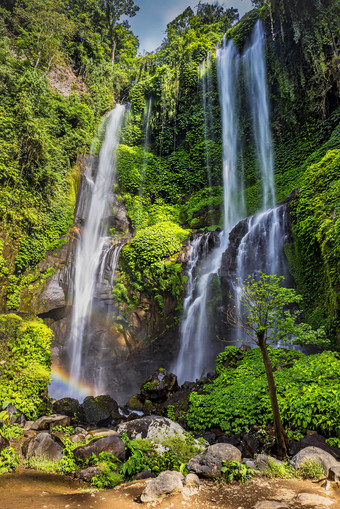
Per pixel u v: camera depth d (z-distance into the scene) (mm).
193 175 22766
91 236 19688
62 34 26391
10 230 13172
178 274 15023
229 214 19703
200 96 24531
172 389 8734
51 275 14711
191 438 5688
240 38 23281
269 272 12766
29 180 14742
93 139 22641
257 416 5887
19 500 3357
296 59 18797
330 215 10367
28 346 9336
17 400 7582
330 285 9531
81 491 3807
